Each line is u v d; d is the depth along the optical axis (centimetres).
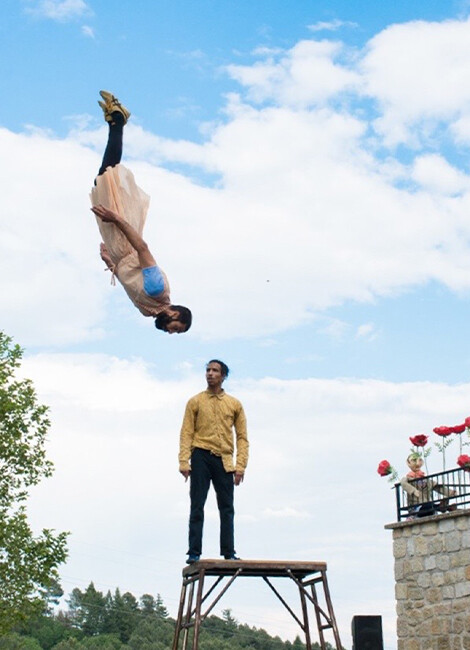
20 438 2442
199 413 1042
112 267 923
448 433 1920
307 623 1044
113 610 8550
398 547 2011
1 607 2364
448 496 1952
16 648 2989
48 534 2433
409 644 1947
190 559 1012
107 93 947
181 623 1010
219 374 1048
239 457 1046
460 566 1861
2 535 2355
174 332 902
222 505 1036
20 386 2475
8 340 2527
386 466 2031
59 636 8025
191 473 1035
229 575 1008
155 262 893
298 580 1002
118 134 945
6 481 2438
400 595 1988
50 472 2484
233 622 7750
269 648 7581
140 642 8306
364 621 1023
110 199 915
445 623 1872
